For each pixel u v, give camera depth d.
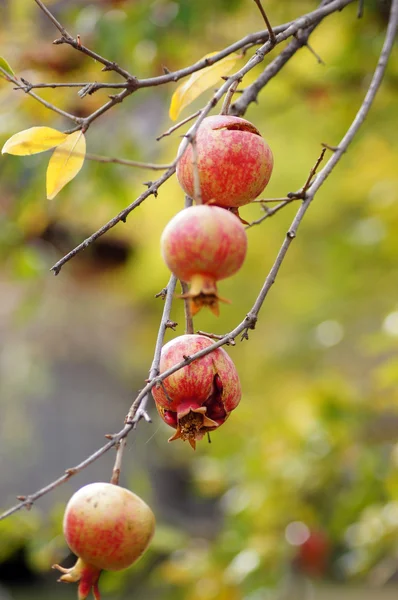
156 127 3.60
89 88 1.66
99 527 1.61
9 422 5.62
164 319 1.66
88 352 6.07
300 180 4.09
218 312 1.56
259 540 3.01
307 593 3.31
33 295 3.28
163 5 2.72
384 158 3.40
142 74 2.84
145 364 6.22
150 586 3.23
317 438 3.13
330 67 2.93
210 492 3.42
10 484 5.88
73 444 6.19
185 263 1.56
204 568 2.90
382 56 1.75
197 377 1.62
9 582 5.62
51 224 3.38
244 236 1.57
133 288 5.47
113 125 2.94
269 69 1.79
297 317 4.69
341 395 3.09
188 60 2.92
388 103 3.01
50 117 2.69
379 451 3.00
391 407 3.07
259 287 4.83
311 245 4.46
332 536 3.15
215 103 1.62
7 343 5.37
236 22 3.03
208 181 1.64
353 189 3.64
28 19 2.91
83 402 6.22
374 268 3.75
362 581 4.54
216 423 1.62
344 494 3.08
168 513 5.56
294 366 4.78
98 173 2.83
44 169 2.79
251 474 3.17
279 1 2.95
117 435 1.60
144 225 4.30
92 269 5.60
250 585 2.90
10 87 2.65
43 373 5.38
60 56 2.67
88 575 1.64
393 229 3.32
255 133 1.67
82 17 2.78
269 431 3.24
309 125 3.56
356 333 4.46
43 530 2.56
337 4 1.74
